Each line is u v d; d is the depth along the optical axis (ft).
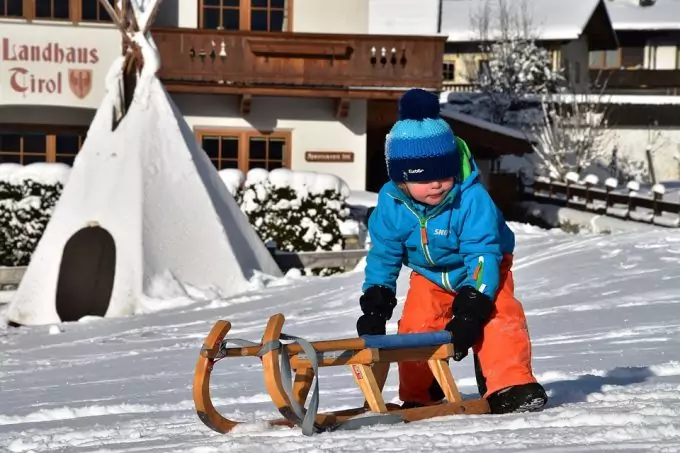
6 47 99.91
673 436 13.16
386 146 16.72
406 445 13.10
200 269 55.52
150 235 54.90
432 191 16.28
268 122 106.11
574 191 123.65
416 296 17.51
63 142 104.94
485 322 16.49
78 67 100.99
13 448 17.22
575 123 161.17
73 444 16.51
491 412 16.26
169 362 34.68
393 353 15.78
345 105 104.68
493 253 16.24
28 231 68.08
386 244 17.31
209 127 105.29
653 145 200.75
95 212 55.77
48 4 100.42
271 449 13.32
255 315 46.98
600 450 12.13
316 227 73.97
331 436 14.21
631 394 18.07
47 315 54.29
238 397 23.73
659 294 40.73
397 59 102.01
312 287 54.75
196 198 57.31
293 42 100.94
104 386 29.40
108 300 59.57
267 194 73.77
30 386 31.07
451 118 127.34
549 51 206.39
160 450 14.21
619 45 234.38
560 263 50.01
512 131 127.85
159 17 103.50
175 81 100.58
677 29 246.27
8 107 103.30
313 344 14.49
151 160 57.31
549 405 17.33
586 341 30.63
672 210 100.48
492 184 138.31
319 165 106.93
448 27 213.25
